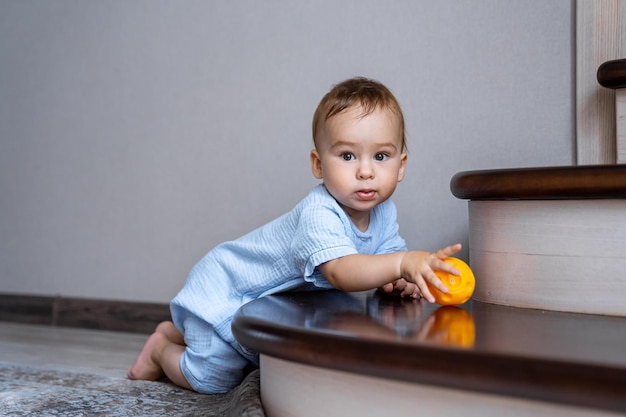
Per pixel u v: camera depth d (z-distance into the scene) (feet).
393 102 4.17
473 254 4.33
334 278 3.93
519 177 3.81
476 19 6.06
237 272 4.63
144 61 7.64
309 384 2.94
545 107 5.82
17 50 8.41
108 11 7.86
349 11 6.57
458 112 6.12
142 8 7.66
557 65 5.78
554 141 5.80
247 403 3.39
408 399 2.56
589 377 2.08
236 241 4.76
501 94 5.97
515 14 5.92
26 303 8.22
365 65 6.50
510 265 3.97
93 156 7.93
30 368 5.55
